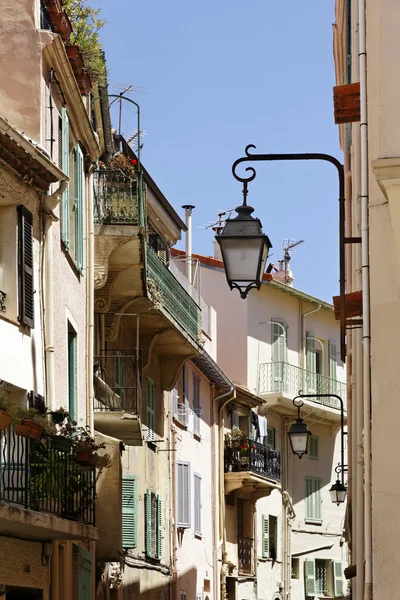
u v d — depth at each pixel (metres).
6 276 21.20
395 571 12.94
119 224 29.42
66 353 24.80
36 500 19.80
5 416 18.23
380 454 13.16
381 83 13.03
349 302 15.87
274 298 64.12
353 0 20.98
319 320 67.25
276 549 61.56
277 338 63.69
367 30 14.08
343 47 30.09
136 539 37.12
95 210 29.45
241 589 55.97
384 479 13.10
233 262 16.34
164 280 36.47
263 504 60.47
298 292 64.44
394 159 12.54
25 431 19.45
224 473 54.84
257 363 62.44
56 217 23.17
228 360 62.12
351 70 23.72
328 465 67.38
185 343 41.28
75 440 22.56
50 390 22.70
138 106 29.88
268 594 59.97
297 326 65.56
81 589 25.16
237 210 16.56
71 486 21.64
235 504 56.53
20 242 21.30
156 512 41.31
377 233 13.60
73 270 26.02
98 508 27.14
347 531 36.75
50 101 23.86
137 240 29.56
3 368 20.52
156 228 42.84
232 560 55.31
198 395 50.59
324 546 66.00
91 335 27.48
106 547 27.28
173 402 45.72
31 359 21.92
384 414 13.22
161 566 42.28
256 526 59.00
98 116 29.73
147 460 40.34
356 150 21.27
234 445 55.47
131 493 36.97
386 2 13.22
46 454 20.38
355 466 23.86
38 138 22.81
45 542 22.14
